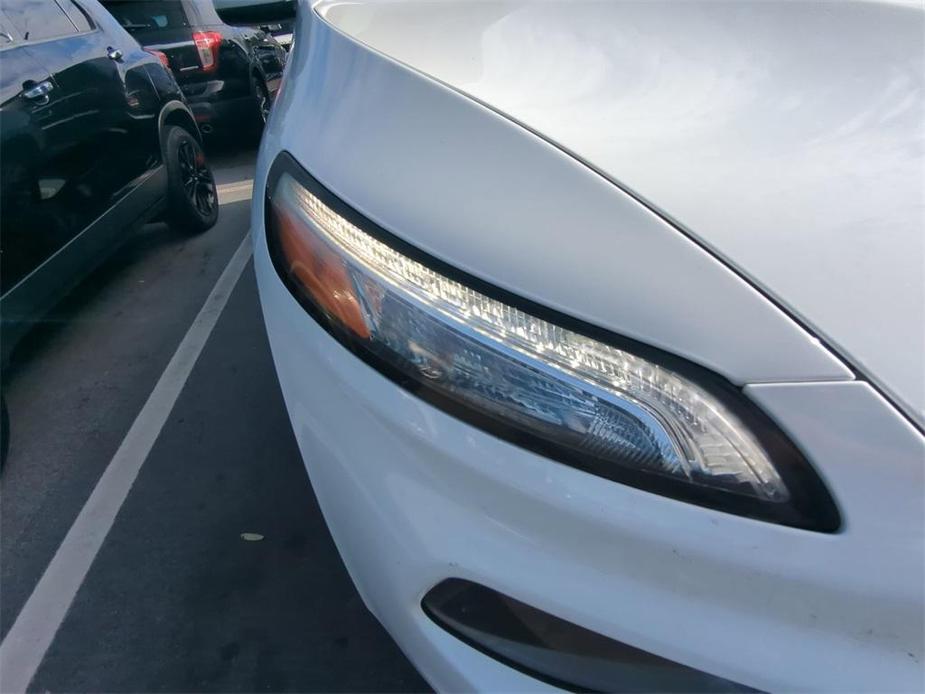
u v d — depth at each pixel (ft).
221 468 8.30
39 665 6.22
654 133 3.82
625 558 3.18
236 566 7.04
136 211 12.16
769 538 2.99
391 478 3.61
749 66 4.34
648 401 3.13
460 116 3.85
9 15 9.79
